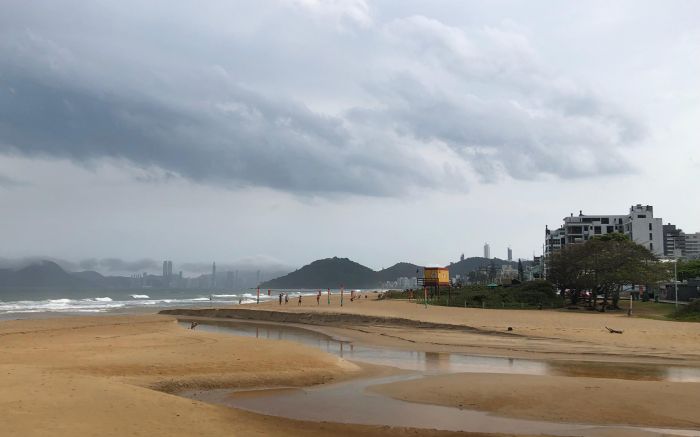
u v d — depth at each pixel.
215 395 15.94
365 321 44.41
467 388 16.45
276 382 17.81
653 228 130.88
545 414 13.54
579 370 20.73
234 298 150.50
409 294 85.50
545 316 45.47
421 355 25.19
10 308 78.56
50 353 21.20
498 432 12.02
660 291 86.12
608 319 42.84
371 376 19.28
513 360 23.47
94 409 11.00
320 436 11.47
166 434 10.10
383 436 11.68
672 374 19.83
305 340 32.72
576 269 65.44
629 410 13.77
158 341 25.83
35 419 9.91
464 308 57.28
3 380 13.03
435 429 12.26
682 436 11.77
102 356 20.55
